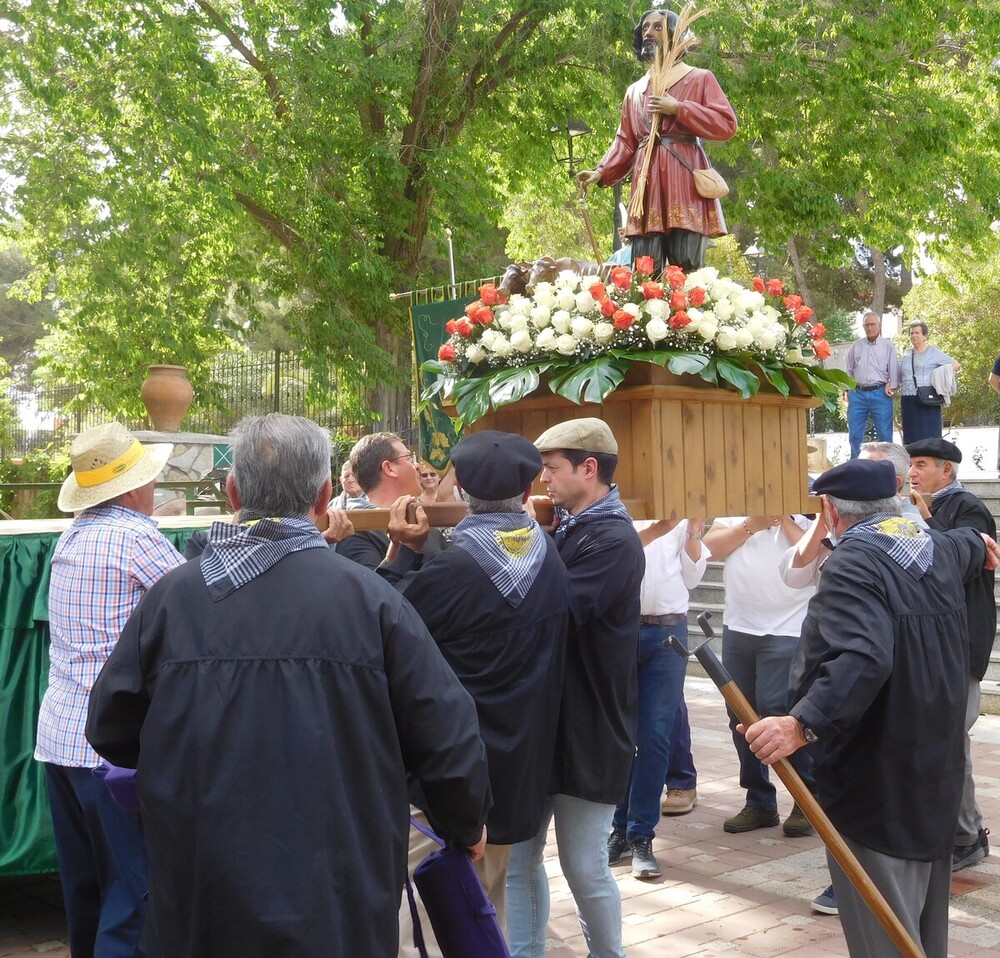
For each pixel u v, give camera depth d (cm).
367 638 225
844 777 333
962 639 343
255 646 220
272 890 208
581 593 348
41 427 2053
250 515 234
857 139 1669
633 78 1574
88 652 382
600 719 352
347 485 552
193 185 1426
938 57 1827
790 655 602
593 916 357
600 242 2055
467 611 312
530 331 433
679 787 651
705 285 431
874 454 502
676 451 417
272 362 1791
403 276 1653
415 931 285
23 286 1750
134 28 1427
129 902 378
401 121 1535
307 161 1510
